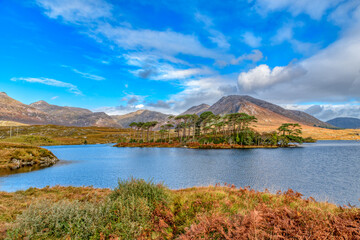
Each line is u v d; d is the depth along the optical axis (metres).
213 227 4.69
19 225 5.65
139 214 6.47
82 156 68.06
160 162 49.09
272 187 22.02
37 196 13.68
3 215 8.52
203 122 146.75
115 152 83.62
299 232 4.19
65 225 5.66
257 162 47.28
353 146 114.56
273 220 4.91
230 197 9.45
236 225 4.56
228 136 113.88
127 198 7.67
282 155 63.75
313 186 23.72
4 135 194.50
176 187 23.08
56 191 15.80
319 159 53.00
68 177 31.77
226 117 130.50
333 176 30.08
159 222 6.00
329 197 19.05
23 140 116.94
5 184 27.08
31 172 37.19
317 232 4.09
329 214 5.50
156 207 7.38
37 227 5.71
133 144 126.00
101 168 41.16
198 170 36.25
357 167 39.06
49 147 115.56
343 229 4.46
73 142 163.25
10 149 50.69
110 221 5.96
